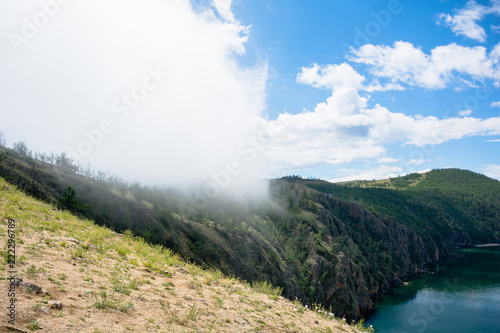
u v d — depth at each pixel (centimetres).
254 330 901
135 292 869
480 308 11494
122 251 1352
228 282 1527
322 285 14975
